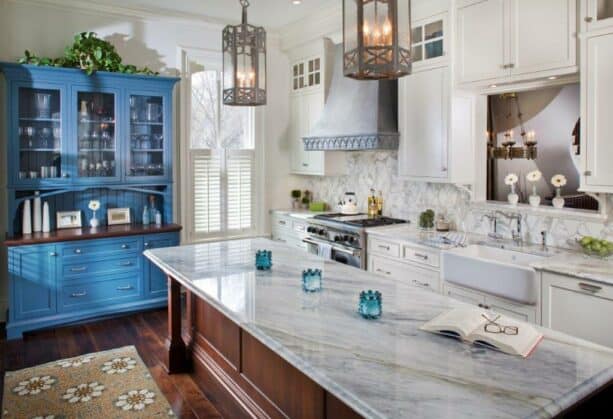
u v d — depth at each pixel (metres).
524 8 3.31
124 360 3.82
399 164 4.49
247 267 3.02
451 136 3.93
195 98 5.74
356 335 1.89
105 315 4.86
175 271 2.91
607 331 2.69
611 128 2.87
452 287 3.66
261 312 2.15
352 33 2.06
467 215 4.29
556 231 3.58
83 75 4.61
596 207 3.41
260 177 6.12
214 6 5.04
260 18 5.49
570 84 3.48
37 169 4.52
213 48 5.66
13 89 4.33
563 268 2.89
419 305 2.26
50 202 4.86
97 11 4.98
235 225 6.00
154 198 5.38
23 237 4.41
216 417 2.99
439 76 4.01
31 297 4.38
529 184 3.82
